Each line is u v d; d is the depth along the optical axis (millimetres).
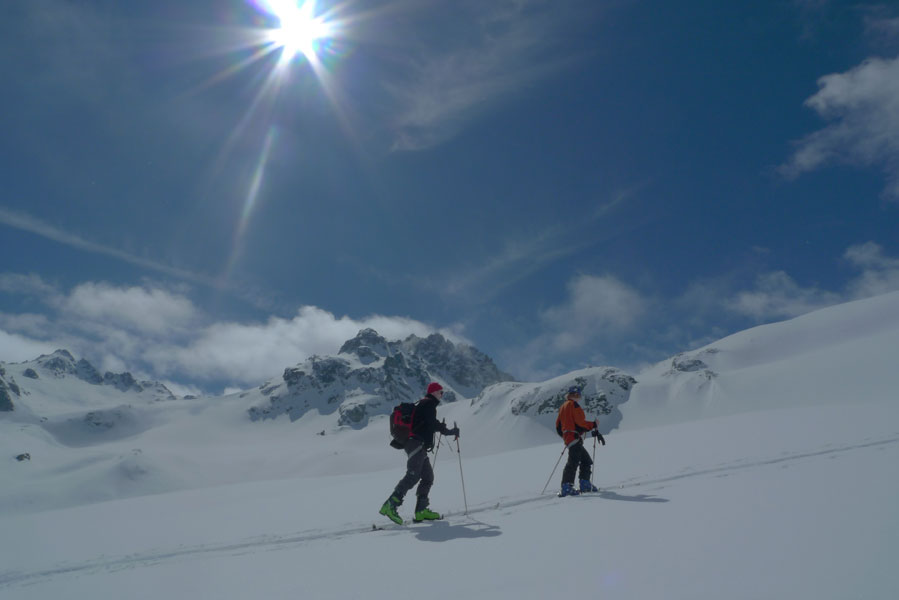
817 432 10633
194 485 159625
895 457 6836
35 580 5848
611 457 11547
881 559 3453
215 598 4504
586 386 182375
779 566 3588
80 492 140375
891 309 184625
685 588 3410
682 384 172625
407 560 5031
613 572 3926
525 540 5285
